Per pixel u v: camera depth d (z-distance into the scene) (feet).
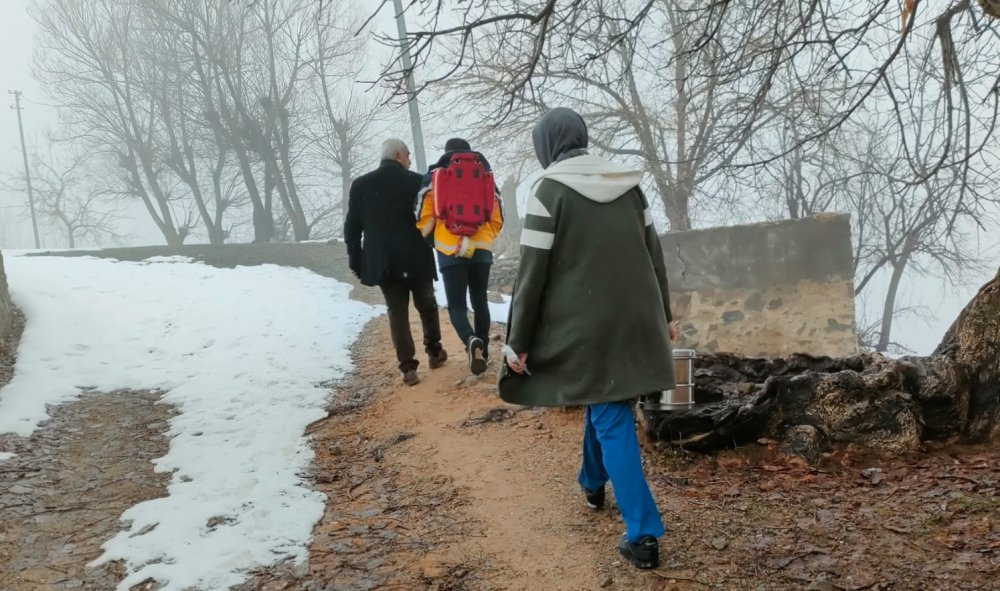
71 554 10.30
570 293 9.08
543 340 9.31
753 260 17.93
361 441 14.92
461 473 12.59
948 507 9.90
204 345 21.63
